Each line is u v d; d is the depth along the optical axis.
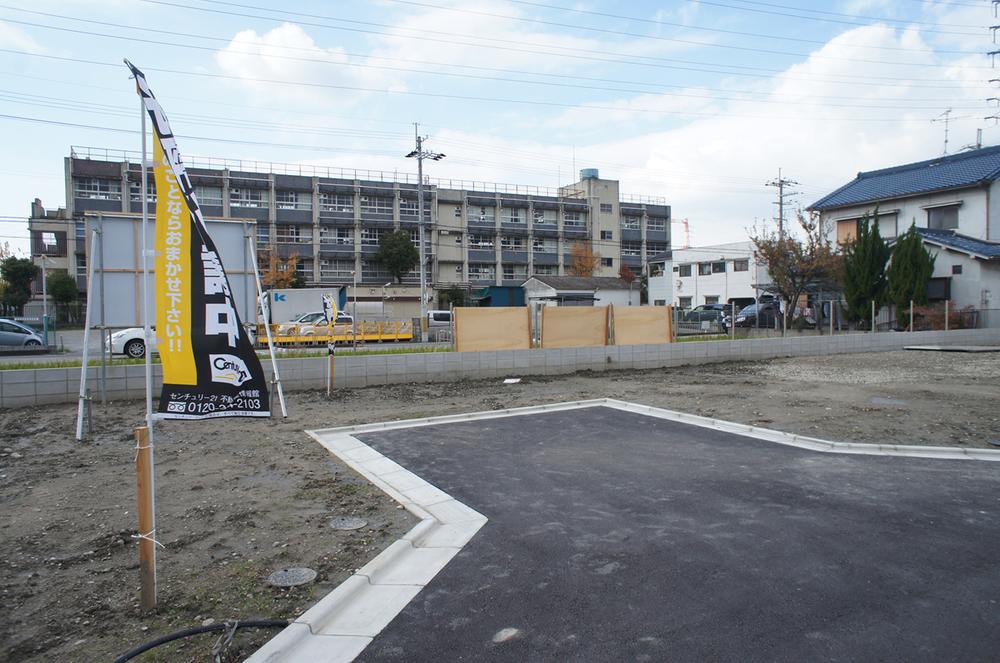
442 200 53.56
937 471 6.22
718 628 3.25
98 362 10.80
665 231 65.12
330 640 3.23
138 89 4.20
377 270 50.75
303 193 48.56
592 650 3.07
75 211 41.38
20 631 3.28
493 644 3.16
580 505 5.29
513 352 13.51
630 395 11.12
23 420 8.63
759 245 27.06
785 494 5.49
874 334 19.19
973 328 22.20
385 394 11.28
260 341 24.20
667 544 4.40
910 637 3.14
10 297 41.09
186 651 3.09
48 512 5.13
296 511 5.16
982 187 26.09
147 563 3.46
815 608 3.45
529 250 57.25
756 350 16.94
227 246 9.42
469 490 5.74
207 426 8.51
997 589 3.65
